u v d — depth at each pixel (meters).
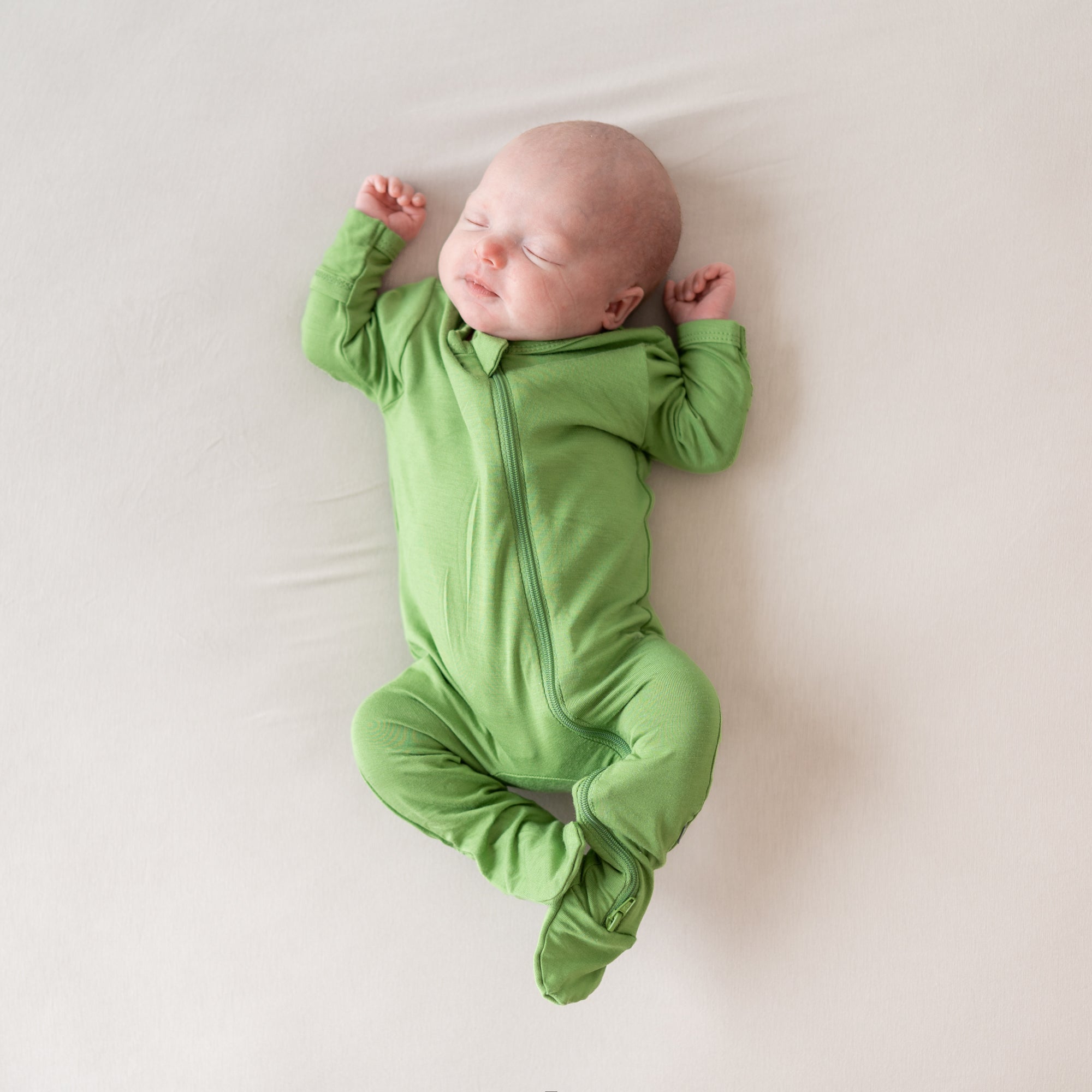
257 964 1.55
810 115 1.55
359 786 1.56
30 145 1.56
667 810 1.29
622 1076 1.54
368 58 1.57
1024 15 1.54
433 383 1.44
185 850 1.56
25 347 1.56
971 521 1.54
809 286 1.54
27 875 1.56
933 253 1.54
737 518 1.54
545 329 1.39
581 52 1.55
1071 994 1.53
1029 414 1.54
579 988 1.35
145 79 1.57
